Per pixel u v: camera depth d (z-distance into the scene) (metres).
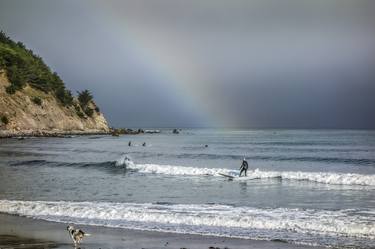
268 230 24.14
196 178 49.47
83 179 48.47
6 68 196.25
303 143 146.12
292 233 23.44
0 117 175.25
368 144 138.38
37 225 25.83
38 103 197.12
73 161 71.00
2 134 169.25
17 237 23.31
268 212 28.61
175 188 41.47
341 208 30.45
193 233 23.81
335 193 38.09
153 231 24.30
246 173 49.53
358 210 29.52
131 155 88.81
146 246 21.55
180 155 89.19
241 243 21.86
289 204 32.34
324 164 70.56
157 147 122.25
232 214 27.86
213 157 84.50
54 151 99.50
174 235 23.47
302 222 25.33
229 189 40.72
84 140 163.38
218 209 29.73
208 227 24.95
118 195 36.94
